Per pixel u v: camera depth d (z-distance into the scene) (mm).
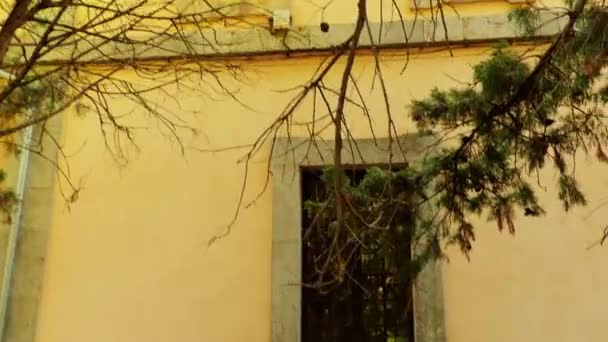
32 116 5234
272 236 6297
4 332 6312
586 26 4137
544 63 4293
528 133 4715
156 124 6801
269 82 6832
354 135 6449
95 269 6449
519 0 6703
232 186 6555
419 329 5891
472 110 4555
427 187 4703
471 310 5934
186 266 6371
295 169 6301
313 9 6996
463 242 4672
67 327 6309
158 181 6648
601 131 4914
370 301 6195
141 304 6309
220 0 6887
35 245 6543
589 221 6062
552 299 5918
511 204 4656
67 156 6781
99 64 6438
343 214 3887
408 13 6805
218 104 6805
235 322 6152
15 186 6609
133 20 5824
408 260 4660
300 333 6062
